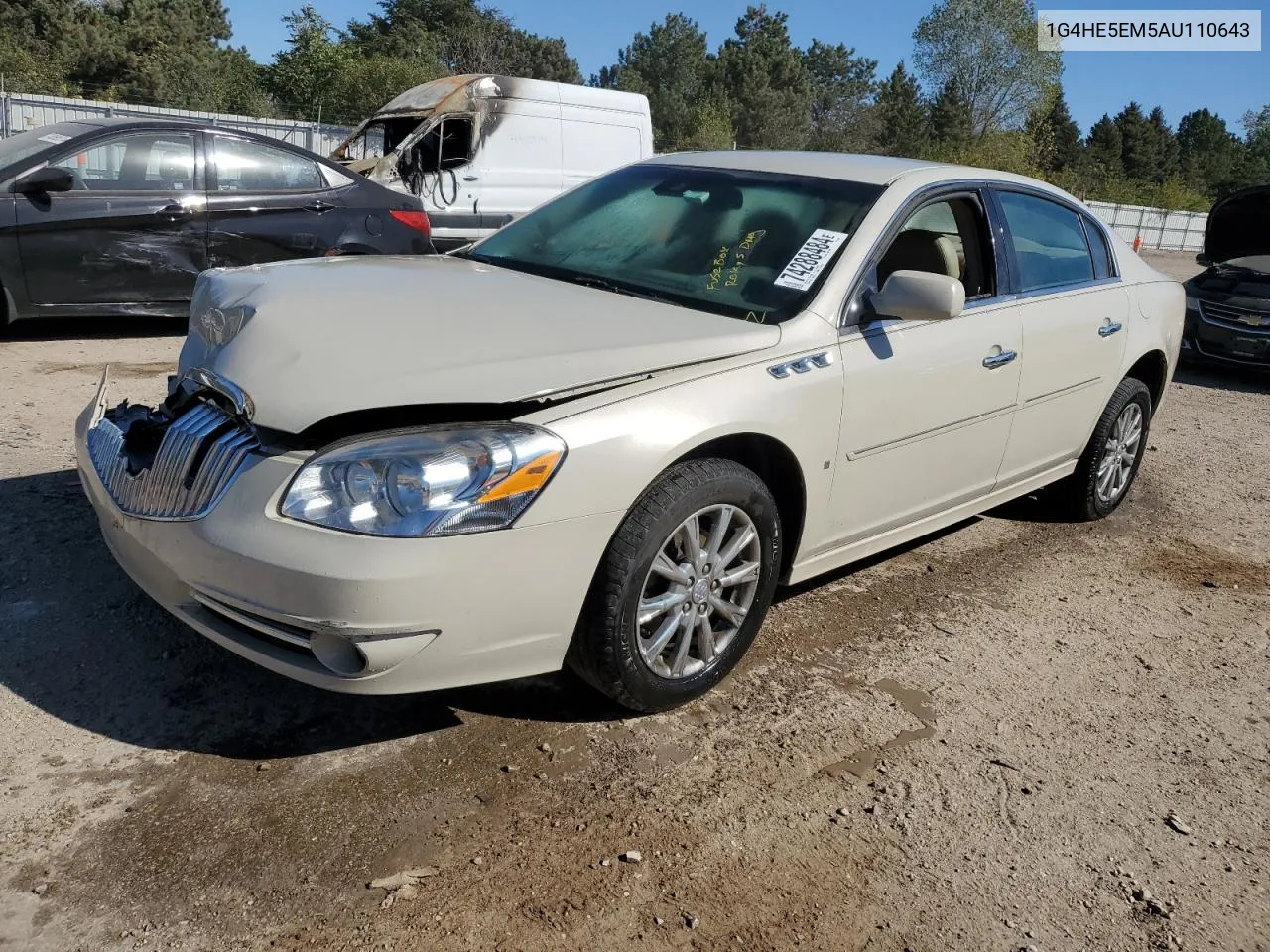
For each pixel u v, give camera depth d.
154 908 2.18
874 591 4.20
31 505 4.05
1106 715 3.40
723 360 3.02
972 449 4.02
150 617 3.31
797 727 3.11
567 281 3.63
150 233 7.18
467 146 11.86
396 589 2.38
